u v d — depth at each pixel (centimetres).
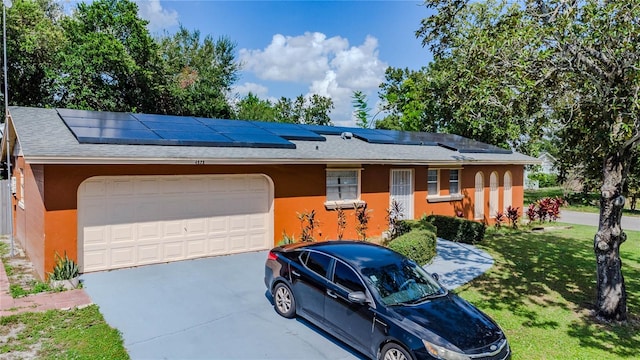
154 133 1019
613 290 730
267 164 1127
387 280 562
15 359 504
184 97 2956
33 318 629
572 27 733
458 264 1095
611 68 714
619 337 661
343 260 594
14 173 1364
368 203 1397
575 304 812
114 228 914
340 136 1612
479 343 471
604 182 747
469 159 1630
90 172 866
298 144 1280
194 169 1005
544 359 579
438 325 488
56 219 830
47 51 2419
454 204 1717
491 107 920
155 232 970
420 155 1506
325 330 588
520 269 1065
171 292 772
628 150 733
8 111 1066
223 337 585
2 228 1455
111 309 680
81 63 2306
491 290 888
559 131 884
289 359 527
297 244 717
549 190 4103
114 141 895
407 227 1298
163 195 980
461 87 890
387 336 491
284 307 662
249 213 1120
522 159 1880
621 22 678
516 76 757
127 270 912
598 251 750
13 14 2258
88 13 2573
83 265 877
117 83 2548
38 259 881
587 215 2419
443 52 1076
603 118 734
